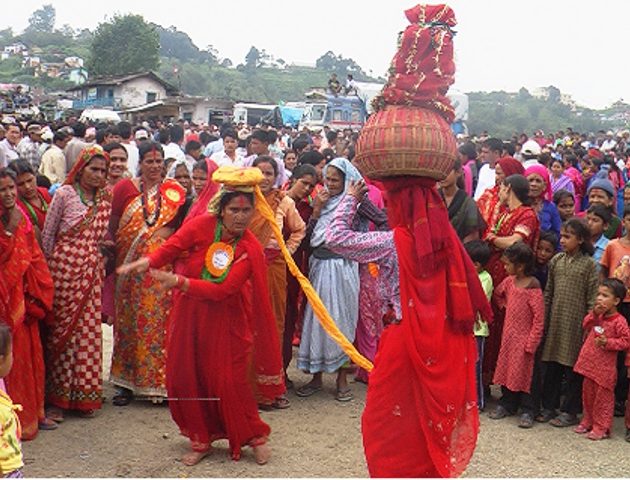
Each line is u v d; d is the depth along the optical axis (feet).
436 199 12.75
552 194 28.02
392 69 12.60
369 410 12.86
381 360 12.81
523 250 20.70
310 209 23.31
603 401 19.44
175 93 190.49
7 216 17.16
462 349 12.92
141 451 17.61
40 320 19.29
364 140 12.59
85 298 19.30
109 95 187.32
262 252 16.81
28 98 162.40
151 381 20.66
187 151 38.09
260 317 16.94
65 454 17.28
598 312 19.36
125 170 22.76
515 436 19.53
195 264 16.39
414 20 12.69
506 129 195.83
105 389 22.29
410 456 12.49
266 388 17.33
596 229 22.65
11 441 12.21
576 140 87.04
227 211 16.16
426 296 12.41
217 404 16.69
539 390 20.67
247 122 149.59
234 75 396.16
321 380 22.57
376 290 22.13
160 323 20.56
